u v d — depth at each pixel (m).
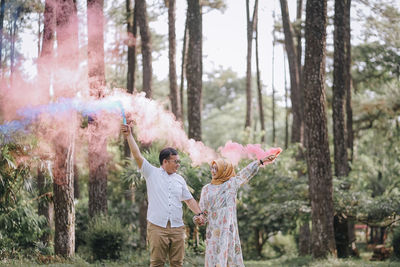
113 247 12.20
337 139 16.86
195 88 15.55
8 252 10.78
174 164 5.38
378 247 16.56
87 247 12.53
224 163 5.59
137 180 12.10
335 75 16.92
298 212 16.09
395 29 19.39
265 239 22.48
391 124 27.00
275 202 18.05
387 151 26.27
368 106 25.55
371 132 28.39
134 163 12.73
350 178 16.44
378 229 27.89
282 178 17.89
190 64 15.68
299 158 21.31
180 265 5.35
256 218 19.38
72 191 10.37
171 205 5.25
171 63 18.50
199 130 15.49
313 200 12.82
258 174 18.25
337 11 16.78
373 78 25.88
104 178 14.14
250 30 24.91
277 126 44.59
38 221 12.67
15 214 11.48
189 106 15.58
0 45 13.17
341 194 15.04
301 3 24.88
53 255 10.83
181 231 5.31
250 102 24.94
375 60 22.92
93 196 13.99
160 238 5.18
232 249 5.46
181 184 5.41
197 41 15.73
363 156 26.98
